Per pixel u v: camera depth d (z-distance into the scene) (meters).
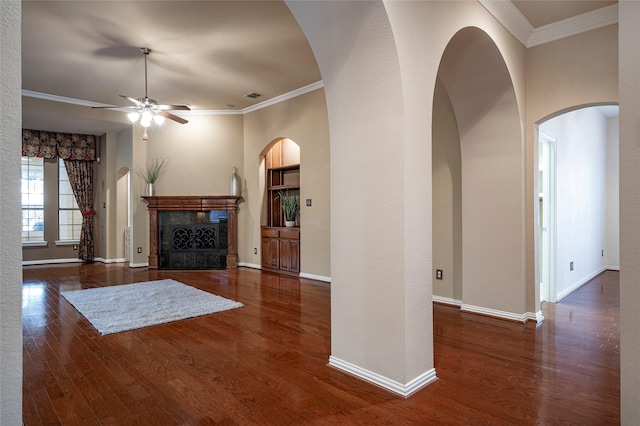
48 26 4.02
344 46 2.43
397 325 2.24
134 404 2.12
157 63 5.03
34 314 4.00
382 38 2.21
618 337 3.25
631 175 1.52
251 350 2.94
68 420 1.96
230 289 5.23
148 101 4.75
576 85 3.55
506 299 3.76
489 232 3.87
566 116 5.10
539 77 3.77
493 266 3.84
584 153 5.83
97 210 8.52
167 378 2.45
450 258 4.30
